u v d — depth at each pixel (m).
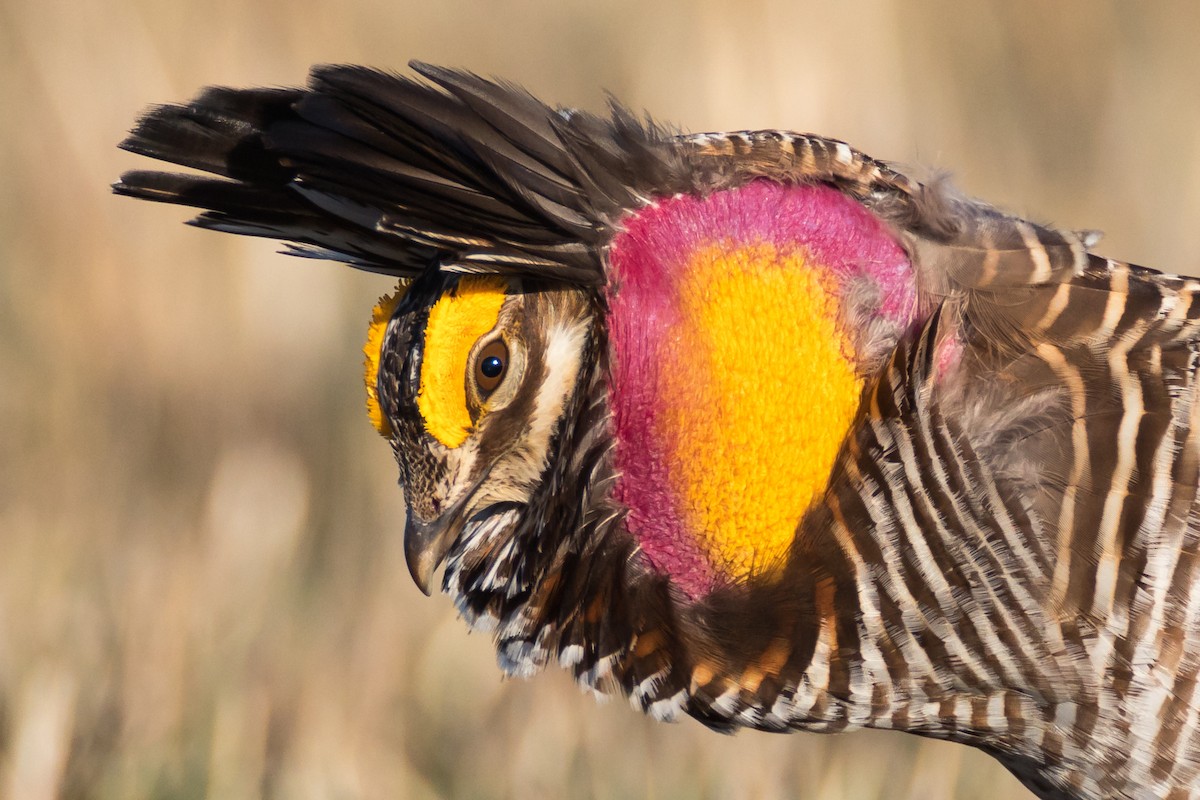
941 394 8.11
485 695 12.27
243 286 17.83
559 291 8.58
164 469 16.45
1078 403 8.09
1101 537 8.08
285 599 13.30
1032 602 8.12
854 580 8.14
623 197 8.31
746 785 10.90
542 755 11.34
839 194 8.23
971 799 11.22
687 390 8.26
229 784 10.65
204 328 17.77
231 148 9.38
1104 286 8.22
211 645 12.09
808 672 8.24
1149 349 8.13
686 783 11.02
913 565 8.08
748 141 8.40
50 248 18.11
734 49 18.77
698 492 8.31
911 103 19.44
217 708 11.23
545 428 8.65
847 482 8.12
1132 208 19.06
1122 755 8.34
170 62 19.20
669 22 20.97
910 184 8.26
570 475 8.54
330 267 18.14
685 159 8.33
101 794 10.49
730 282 8.20
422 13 21.58
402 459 8.81
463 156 8.45
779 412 8.19
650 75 20.11
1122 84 20.47
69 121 18.56
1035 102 20.42
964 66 20.56
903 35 20.20
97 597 12.63
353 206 8.90
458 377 8.59
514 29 21.55
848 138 18.62
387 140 8.66
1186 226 18.80
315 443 16.66
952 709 8.34
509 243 8.38
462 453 8.66
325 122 8.70
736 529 8.29
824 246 8.19
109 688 11.41
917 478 8.03
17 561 13.41
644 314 8.29
